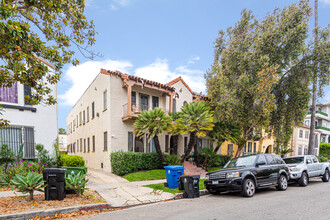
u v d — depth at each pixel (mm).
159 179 11914
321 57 14453
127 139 15461
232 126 17031
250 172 8125
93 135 18453
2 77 6699
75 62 7859
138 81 15305
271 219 5152
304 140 34094
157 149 13750
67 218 5504
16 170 9094
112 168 13961
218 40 17953
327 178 12789
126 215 5754
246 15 16422
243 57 15781
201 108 13758
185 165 15766
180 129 13703
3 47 5562
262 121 15758
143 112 13180
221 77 15906
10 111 10812
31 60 6188
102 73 16125
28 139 11305
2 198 6887
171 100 17078
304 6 14758
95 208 6367
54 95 12266
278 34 14703
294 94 16125
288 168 10094
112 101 14836
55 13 6684
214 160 16500
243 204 6754
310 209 6051
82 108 22672
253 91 14875
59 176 6664
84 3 7480
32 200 6605
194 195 8188
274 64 15211
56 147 12102
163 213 5887
